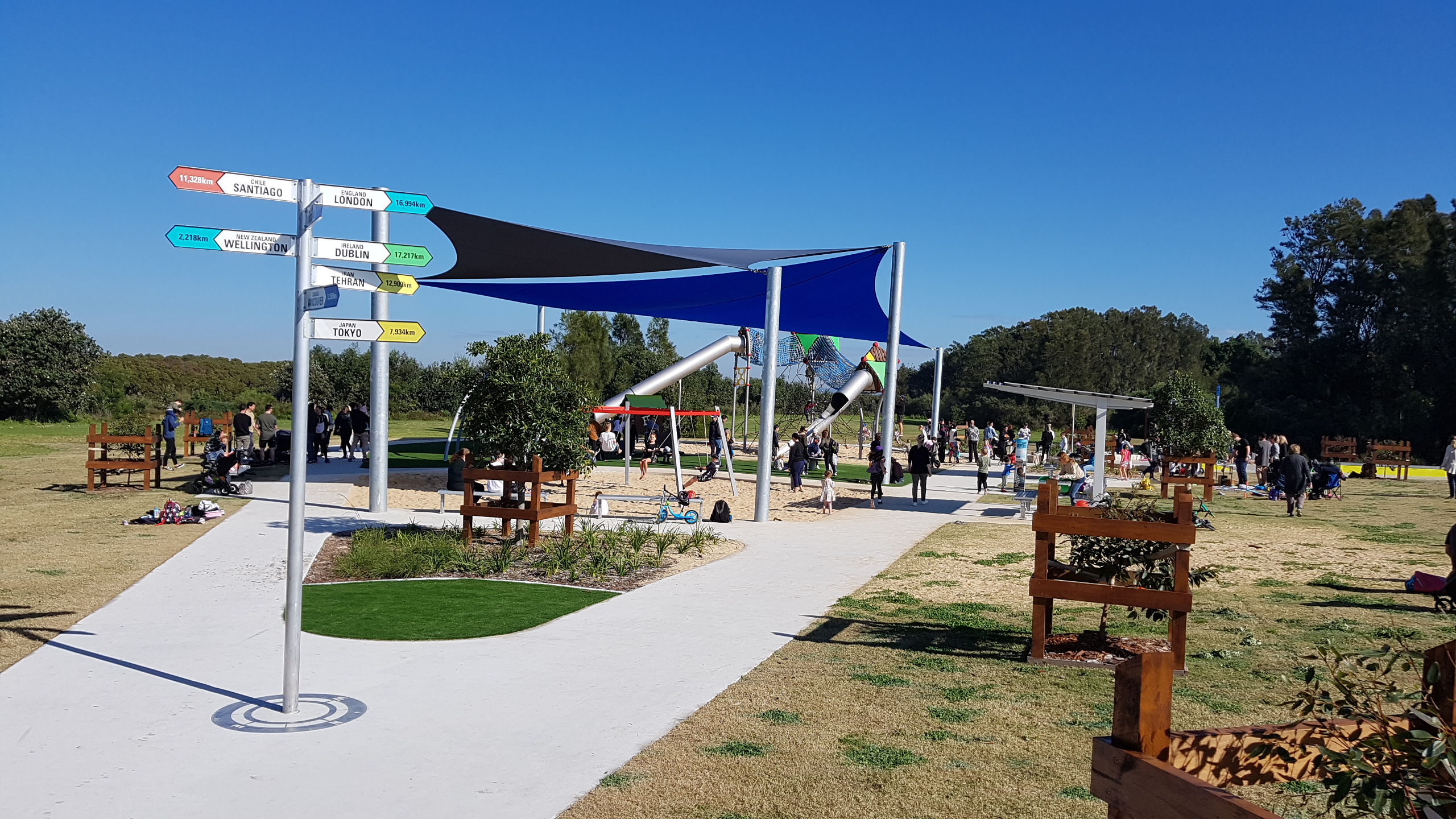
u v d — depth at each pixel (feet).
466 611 30.40
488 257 65.36
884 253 68.74
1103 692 21.84
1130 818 8.50
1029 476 107.14
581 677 22.99
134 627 27.14
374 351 57.00
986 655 25.63
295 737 18.30
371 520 53.21
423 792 15.64
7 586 32.14
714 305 90.99
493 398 45.19
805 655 25.59
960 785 15.87
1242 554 47.09
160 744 17.78
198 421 97.66
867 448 150.30
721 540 50.57
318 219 19.45
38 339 171.53
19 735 18.15
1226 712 19.70
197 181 18.49
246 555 40.24
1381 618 30.89
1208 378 222.89
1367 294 200.34
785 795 15.49
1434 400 173.27
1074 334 285.23
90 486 64.90
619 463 107.96
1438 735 8.67
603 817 14.62
